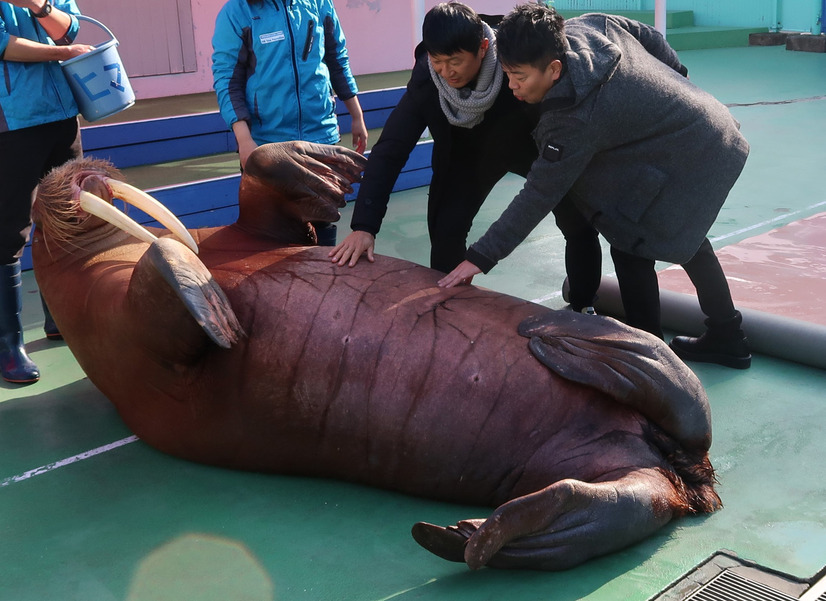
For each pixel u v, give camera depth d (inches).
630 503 111.3
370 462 129.3
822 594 107.1
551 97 123.5
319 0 196.9
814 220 264.7
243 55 188.5
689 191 137.3
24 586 115.6
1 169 176.1
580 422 119.4
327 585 112.9
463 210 161.9
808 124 408.8
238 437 135.3
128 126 313.6
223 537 124.6
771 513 124.4
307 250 144.7
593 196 140.7
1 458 150.5
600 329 121.6
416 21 337.7
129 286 127.5
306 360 127.8
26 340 203.9
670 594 107.6
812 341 169.2
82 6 363.3
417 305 128.8
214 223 284.7
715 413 154.0
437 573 114.6
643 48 140.6
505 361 121.3
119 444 154.5
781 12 720.3
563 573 112.7
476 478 123.5
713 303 167.9
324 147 154.0
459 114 140.7
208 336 126.1
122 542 124.5
